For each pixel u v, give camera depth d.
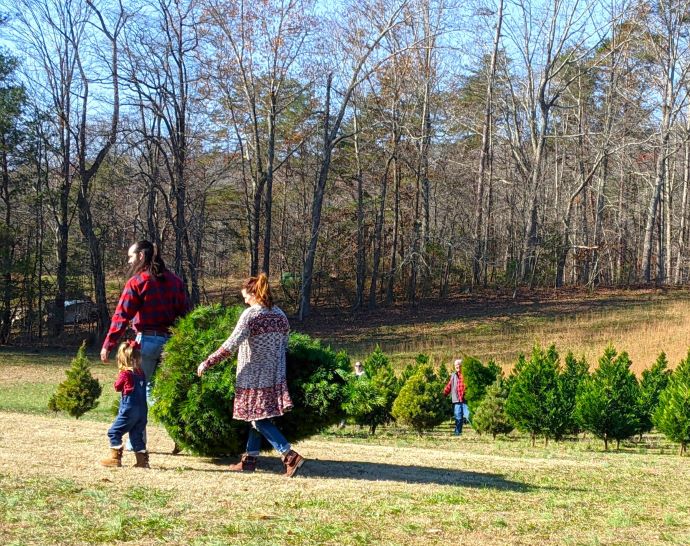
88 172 43.62
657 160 56.09
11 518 5.46
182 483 6.98
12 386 28.84
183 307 8.20
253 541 5.23
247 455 7.78
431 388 17.33
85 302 48.78
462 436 17.48
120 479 6.99
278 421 7.79
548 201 63.56
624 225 63.47
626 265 61.31
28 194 48.28
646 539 6.00
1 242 44.09
